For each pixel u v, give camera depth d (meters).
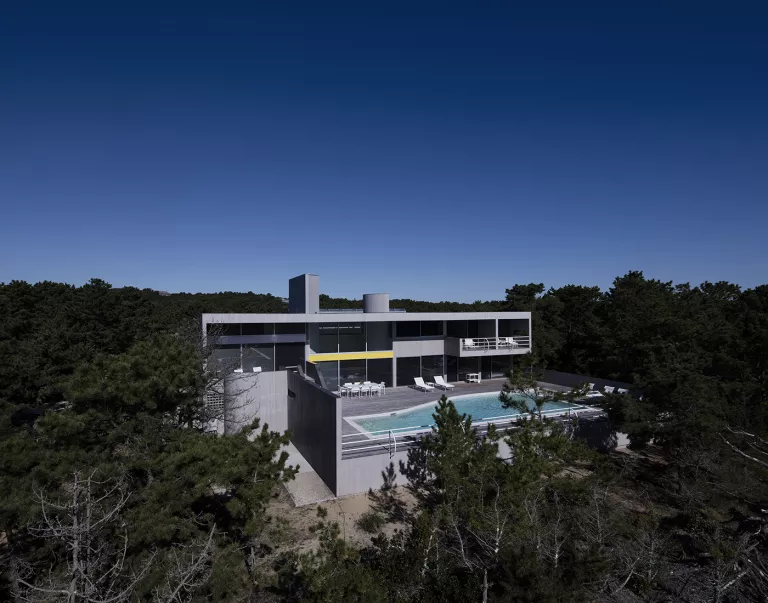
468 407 25.00
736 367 19.36
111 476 9.91
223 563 9.60
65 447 11.03
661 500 16.58
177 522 9.83
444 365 32.47
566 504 13.09
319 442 17.98
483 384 32.28
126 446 11.97
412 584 10.07
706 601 10.65
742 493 14.58
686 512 14.94
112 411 12.09
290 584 10.40
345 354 28.77
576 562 9.09
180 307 59.28
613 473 15.34
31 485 9.38
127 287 43.94
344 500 15.95
